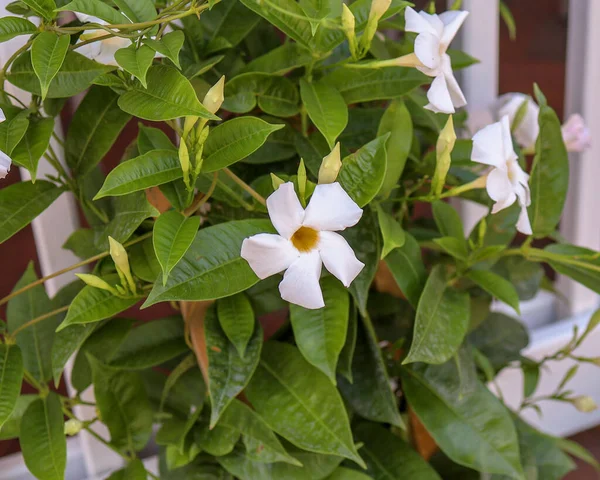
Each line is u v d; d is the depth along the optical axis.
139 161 0.60
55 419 0.68
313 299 0.57
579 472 1.13
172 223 0.60
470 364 0.74
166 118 0.58
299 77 0.69
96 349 0.71
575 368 0.82
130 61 0.58
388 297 0.77
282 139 0.70
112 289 0.63
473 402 0.73
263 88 0.67
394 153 0.67
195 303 0.70
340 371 0.69
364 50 0.64
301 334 0.65
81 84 0.63
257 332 0.68
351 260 0.58
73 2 0.59
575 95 1.04
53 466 0.65
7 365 0.64
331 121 0.64
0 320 0.67
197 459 0.75
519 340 0.86
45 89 0.57
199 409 0.71
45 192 0.68
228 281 0.60
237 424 0.69
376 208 0.67
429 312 0.67
